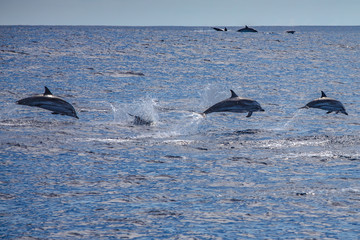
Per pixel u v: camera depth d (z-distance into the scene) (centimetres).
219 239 3009
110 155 5259
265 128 7038
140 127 7081
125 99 10088
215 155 5328
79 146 5675
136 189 4053
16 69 15675
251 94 11125
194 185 4184
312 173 4553
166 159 5131
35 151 5347
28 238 3003
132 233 3100
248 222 3297
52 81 12912
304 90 11819
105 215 3419
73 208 3553
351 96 10531
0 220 3297
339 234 3066
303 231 3123
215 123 7500
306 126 7169
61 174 4462
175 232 3120
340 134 6512
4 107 8538
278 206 3612
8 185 4088
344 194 3881
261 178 4397
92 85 12381
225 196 3866
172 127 7144
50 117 7694
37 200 3722
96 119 7662
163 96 10756
